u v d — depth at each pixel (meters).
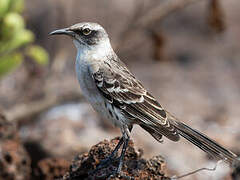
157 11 15.43
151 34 14.52
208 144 8.80
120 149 8.95
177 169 12.89
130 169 8.56
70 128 13.41
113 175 8.40
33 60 15.04
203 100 16.72
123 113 9.14
